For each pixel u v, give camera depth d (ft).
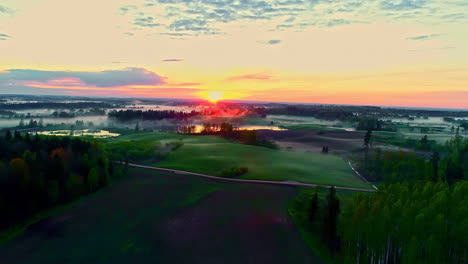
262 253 141.79
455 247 127.34
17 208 167.84
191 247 145.59
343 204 199.00
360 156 466.29
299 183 262.67
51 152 238.48
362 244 139.95
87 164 233.76
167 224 169.48
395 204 141.28
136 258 135.54
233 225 169.37
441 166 294.46
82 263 130.93
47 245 145.69
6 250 140.56
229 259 136.36
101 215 180.86
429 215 133.49
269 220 176.45
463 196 157.48
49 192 187.83
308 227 167.84
